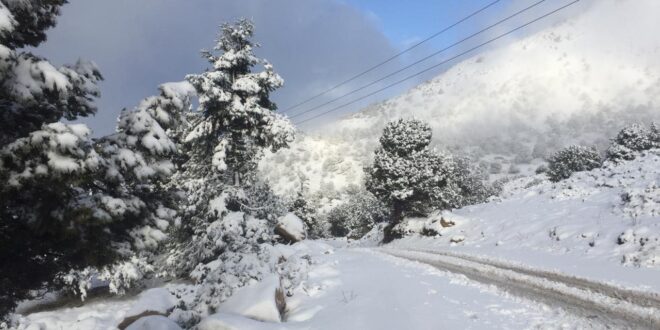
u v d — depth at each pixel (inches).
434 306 464.4
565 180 1316.4
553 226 927.7
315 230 2632.9
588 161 2502.5
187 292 566.9
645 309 413.4
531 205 1178.6
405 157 1621.6
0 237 282.5
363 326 399.5
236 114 884.0
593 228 819.4
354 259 899.4
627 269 589.3
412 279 629.9
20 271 314.3
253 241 594.9
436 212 1561.3
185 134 933.8
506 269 690.8
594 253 714.8
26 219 278.2
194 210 913.5
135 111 322.7
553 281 567.8
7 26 236.7
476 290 557.3
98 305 935.0
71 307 932.6
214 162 869.2
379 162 1620.3
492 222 1167.0
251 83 900.6
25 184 258.7
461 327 390.6
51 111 306.0
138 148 321.1
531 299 492.1
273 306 451.2
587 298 471.5
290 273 636.1
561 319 410.0
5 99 272.5
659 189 834.2
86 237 293.4
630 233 693.3
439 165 1621.6
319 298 540.7
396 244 1467.8
